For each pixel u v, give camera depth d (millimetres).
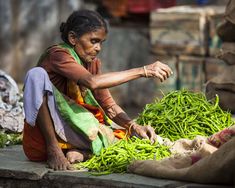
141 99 14562
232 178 5785
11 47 15500
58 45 6719
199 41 12469
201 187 5793
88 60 6680
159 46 12812
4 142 7613
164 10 12914
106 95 7016
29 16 15438
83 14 6641
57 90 6551
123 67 14781
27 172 6352
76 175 6211
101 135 6633
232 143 5859
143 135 6816
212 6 14047
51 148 6480
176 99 7160
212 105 7266
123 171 6289
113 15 16047
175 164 6195
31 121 6453
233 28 9203
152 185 5863
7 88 8664
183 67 12648
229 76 9125
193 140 6594
